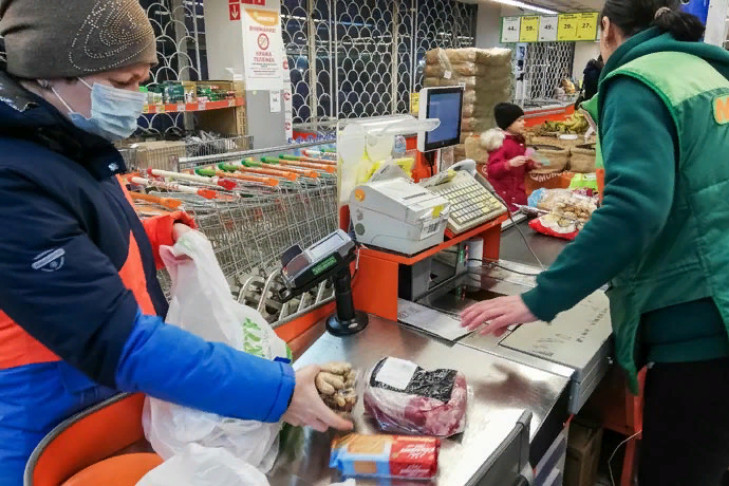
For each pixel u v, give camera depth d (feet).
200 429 3.08
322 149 7.48
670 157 3.77
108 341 2.53
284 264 4.61
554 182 13.76
